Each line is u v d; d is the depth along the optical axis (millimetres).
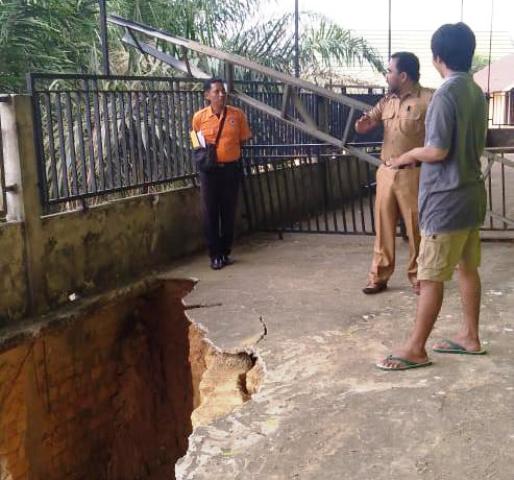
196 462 3355
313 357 4559
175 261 7375
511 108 21406
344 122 10531
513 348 4531
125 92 6547
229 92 7660
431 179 3912
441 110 3764
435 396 3869
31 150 5488
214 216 6836
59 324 5551
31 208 5516
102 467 6367
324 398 3939
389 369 4258
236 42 11391
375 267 5863
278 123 8938
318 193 9875
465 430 3490
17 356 5324
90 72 10102
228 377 4605
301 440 3490
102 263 6375
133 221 6770
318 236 8391
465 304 4379
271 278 6535
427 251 4020
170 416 6914
